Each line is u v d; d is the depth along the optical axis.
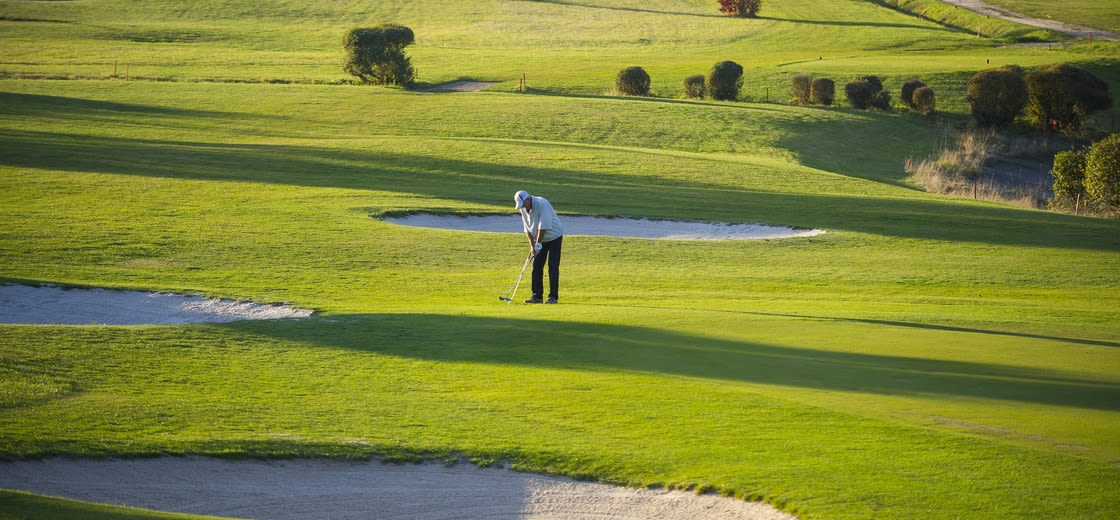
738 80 147.62
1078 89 129.25
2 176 66.12
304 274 42.97
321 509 16.72
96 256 44.41
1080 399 21.61
